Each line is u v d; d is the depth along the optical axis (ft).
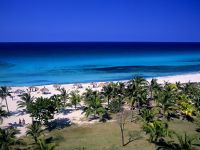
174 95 179.52
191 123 166.50
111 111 188.96
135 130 155.43
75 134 152.66
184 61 553.23
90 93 206.90
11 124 170.91
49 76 354.74
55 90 264.31
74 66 454.40
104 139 144.15
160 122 129.49
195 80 324.19
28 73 378.12
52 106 157.28
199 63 515.09
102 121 173.27
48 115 155.63
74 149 127.85
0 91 206.69
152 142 136.26
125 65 476.13
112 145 135.85
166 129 125.59
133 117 177.47
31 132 126.82
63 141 142.41
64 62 508.53
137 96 172.65
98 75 365.81
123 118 176.24
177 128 156.97
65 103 202.39
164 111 167.12
